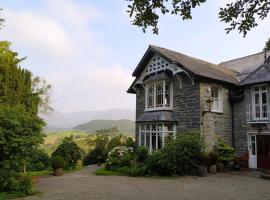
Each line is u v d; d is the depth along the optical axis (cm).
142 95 2081
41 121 1101
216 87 1775
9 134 970
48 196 925
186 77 1748
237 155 1766
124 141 2447
